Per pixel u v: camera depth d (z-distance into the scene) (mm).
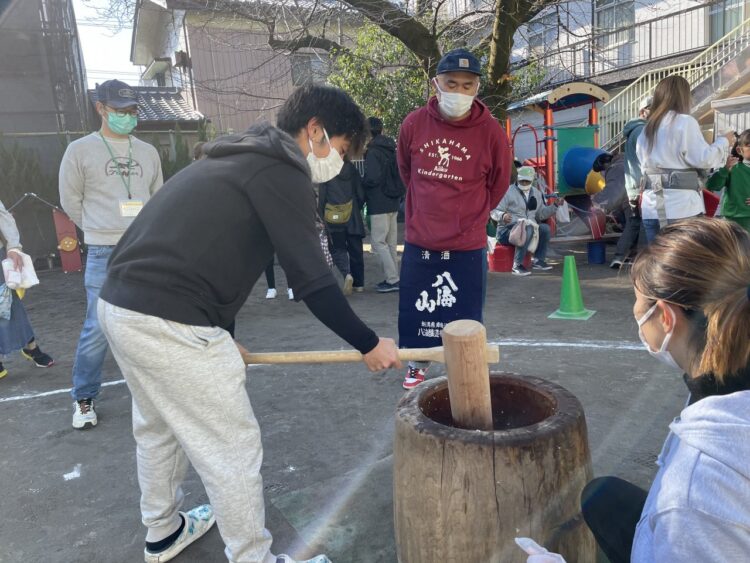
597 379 3834
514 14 8133
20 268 4293
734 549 999
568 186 9086
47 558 2352
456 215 3463
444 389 2109
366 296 6875
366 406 3631
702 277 1146
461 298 3574
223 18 11492
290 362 2021
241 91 10367
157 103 16078
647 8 13141
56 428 3512
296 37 9008
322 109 1936
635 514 1595
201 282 1790
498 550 1669
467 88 3275
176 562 2301
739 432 1022
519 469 1629
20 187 9898
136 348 1778
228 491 1883
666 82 4824
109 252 3428
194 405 1842
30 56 10859
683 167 4824
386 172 6734
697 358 1194
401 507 1814
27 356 4648
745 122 8492
